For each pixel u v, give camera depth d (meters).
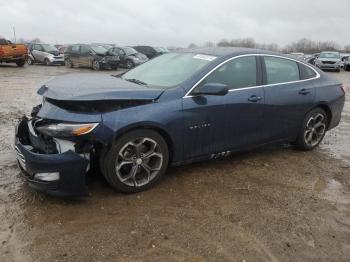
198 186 4.42
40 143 3.86
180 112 4.22
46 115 3.79
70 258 3.04
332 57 29.44
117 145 3.88
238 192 4.34
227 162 5.24
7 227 3.41
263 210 3.96
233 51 4.98
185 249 3.23
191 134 4.39
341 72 29.00
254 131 5.04
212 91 4.23
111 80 4.55
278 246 3.36
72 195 3.73
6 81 14.55
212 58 4.75
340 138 6.95
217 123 4.57
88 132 3.63
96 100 3.72
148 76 4.86
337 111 6.15
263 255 3.23
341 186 4.71
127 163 4.02
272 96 5.13
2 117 7.62
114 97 3.83
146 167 4.16
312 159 5.62
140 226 3.53
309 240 3.48
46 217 3.60
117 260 3.04
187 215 3.77
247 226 3.64
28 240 3.24
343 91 6.26
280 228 3.64
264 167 5.15
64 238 3.29
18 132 4.14
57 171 3.61
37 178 3.69
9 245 3.17
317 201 4.25
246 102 4.81
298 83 5.55
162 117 4.07
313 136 5.97
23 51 23.05
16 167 4.72
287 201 4.20
